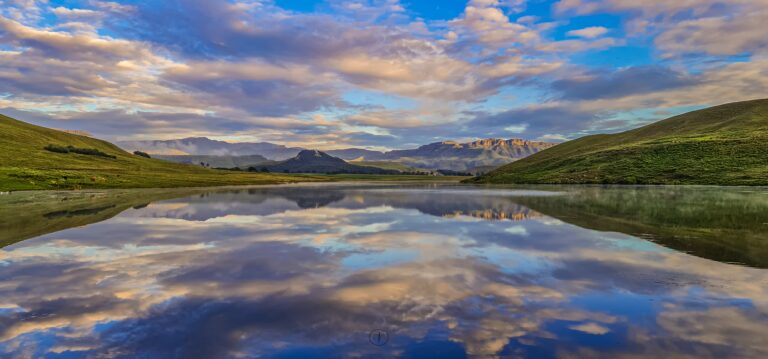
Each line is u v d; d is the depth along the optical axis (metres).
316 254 16.80
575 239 19.94
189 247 18.47
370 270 14.05
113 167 149.88
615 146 138.25
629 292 11.26
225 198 53.19
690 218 26.66
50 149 163.62
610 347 7.91
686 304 10.22
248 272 13.85
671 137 128.38
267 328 8.98
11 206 40.31
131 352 7.88
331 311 10.01
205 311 10.03
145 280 12.86
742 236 20.00
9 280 12.85
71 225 26.09
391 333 8.68
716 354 7.57
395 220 28.38
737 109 148.38
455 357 7.57
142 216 31.48
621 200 42.53
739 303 10.24
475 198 49.78
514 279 12.74
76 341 8.34
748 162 85.12
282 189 83.75
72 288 11.97
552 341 8.20
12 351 7.89
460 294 11.26
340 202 45.28
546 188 76.31
